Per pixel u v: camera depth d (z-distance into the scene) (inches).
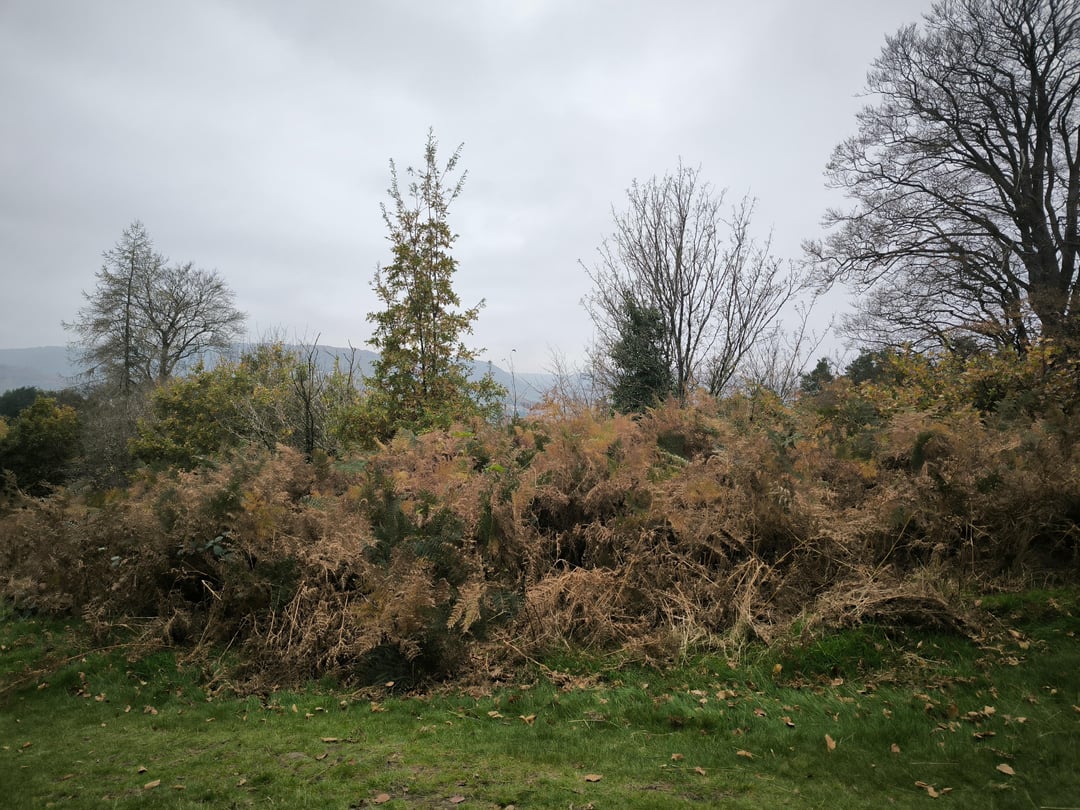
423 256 569.3
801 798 140.8
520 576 268.4
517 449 348.8
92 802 149.3
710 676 208.8
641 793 145.9
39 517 322.3
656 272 833.5
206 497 290.2
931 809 133.3
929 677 191.6
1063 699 170.6
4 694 230.1
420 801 145.9
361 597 251.3
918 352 526.3
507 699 205.2
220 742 186.2
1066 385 420.5
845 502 287.1
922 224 974.4
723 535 265.1
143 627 271.1
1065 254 895.7
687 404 382.0
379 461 351.6
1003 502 251.0
